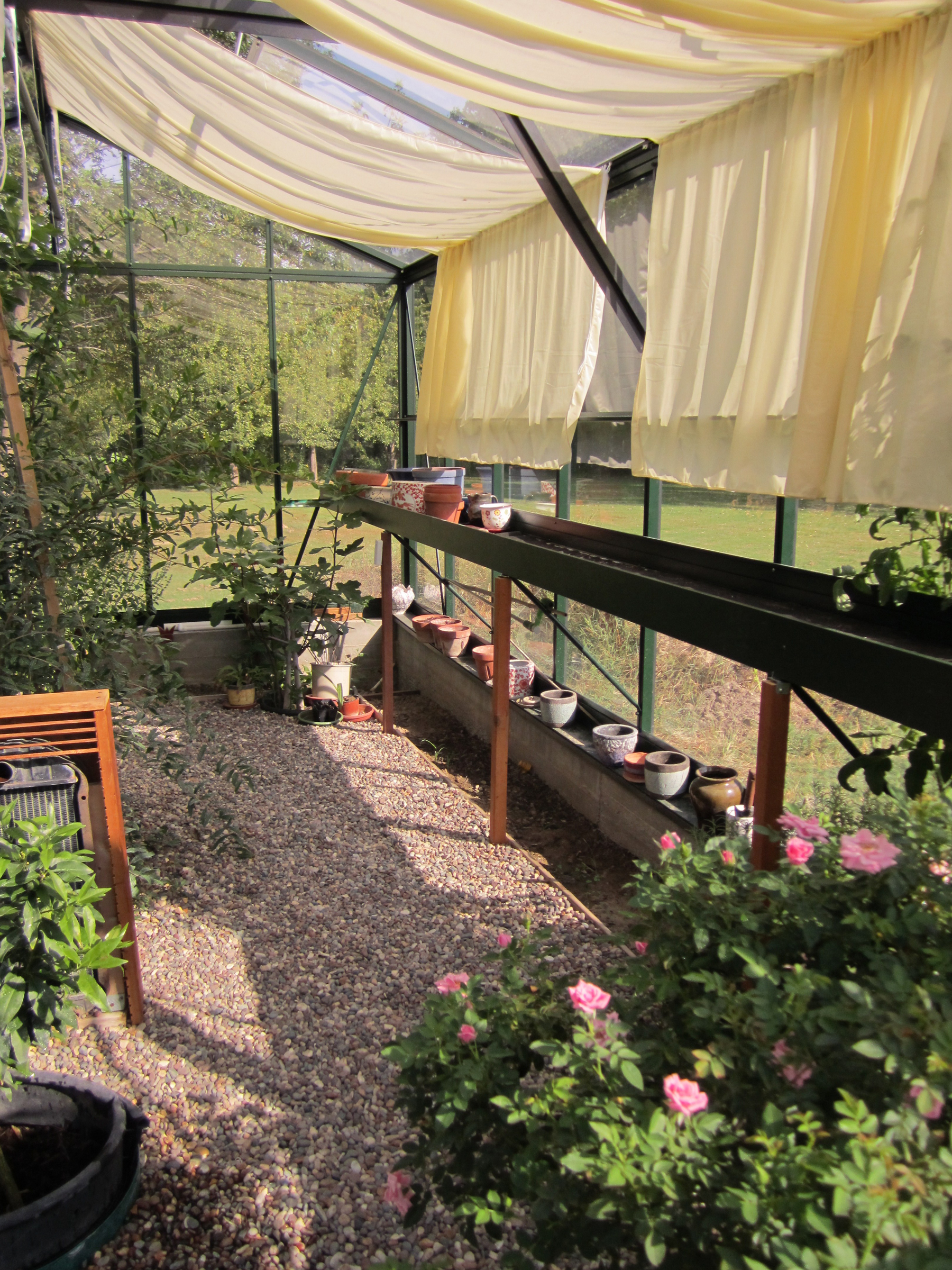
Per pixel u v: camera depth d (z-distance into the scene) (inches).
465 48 105.3
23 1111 90.2
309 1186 91.7
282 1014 119.7
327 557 289.9
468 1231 65.8
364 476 239.0
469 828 178.5
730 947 63.9
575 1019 68.4
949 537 89.7
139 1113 91.0
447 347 223.5
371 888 154.4
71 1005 76.0
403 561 292.7
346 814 185.2
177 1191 90.6
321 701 248.1
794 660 83.2
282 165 173.6
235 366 264.2
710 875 71.7
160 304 254.2
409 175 166.9
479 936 139.2
